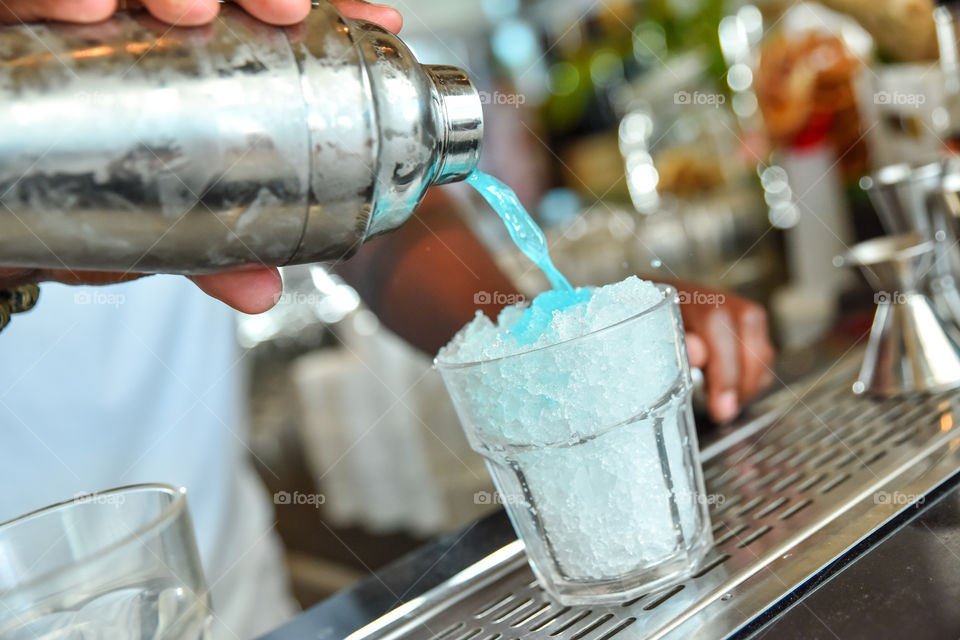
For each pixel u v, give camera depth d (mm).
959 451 454
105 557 353
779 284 1029
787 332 907
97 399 718
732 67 1136
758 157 1046
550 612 423
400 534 1262
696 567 422
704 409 593
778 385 617
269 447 1365
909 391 531
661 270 1018
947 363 527
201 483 772
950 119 646
